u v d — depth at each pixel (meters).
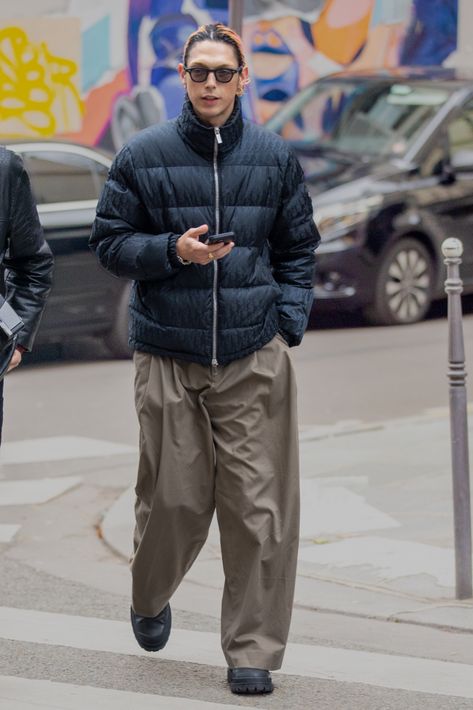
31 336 6.35
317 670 6.55
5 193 6.12
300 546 8.70
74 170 15.75
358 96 19.11
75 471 11.25
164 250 6.00
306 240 6.41
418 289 18.09
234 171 6.16
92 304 15.70
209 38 6.06
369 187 17.78
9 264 6.41
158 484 6.17
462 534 7.64
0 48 21.56
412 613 7.44
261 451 6.21
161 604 6.45
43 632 7.20
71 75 21.98
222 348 6.14
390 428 12.25
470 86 19.14
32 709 5.99
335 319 18.48
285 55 23.64
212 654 6.80
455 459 7.63
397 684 6.35
